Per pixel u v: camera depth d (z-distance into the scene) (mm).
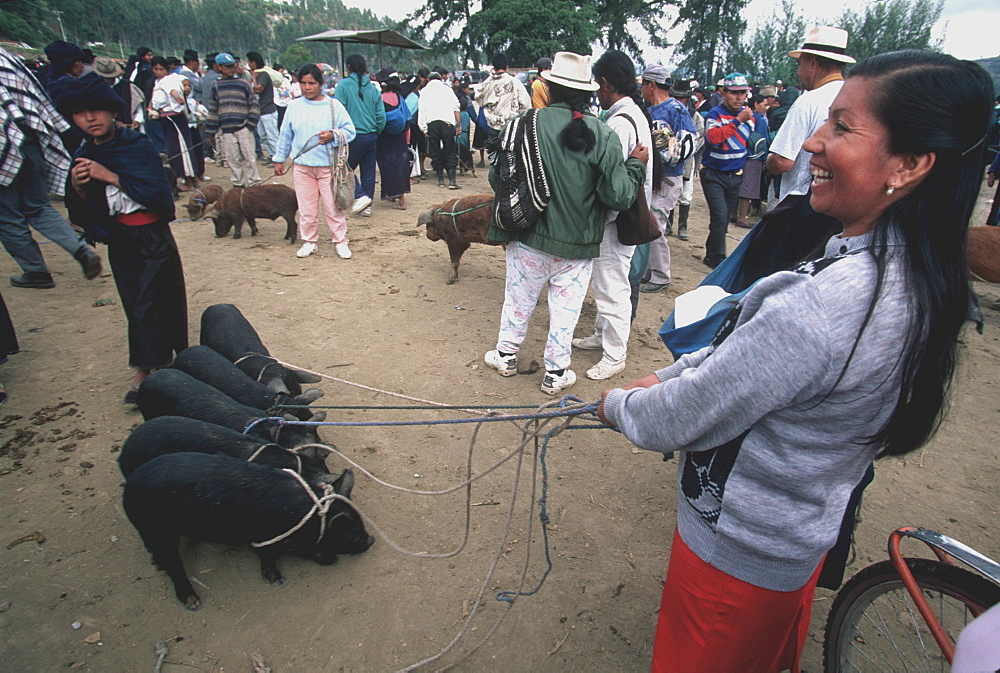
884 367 1205
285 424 3240
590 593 2891
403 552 2736
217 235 7840
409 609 2797
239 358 4012
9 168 5094
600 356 5180
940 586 1854
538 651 2605
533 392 4555
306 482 2863
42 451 3674
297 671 2504
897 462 3906
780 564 1475
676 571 1673
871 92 1182
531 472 3697
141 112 9703
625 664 2559
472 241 6184
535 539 3193
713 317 2080
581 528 3283
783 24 31203
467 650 2602
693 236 9320
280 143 6871
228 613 2754
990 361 5305
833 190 1281
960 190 1152
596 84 4070
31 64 9594
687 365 1653
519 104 10359
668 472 3752
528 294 4363
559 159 3797
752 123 9430
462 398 4445
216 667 2508
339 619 2736
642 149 4070
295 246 7680
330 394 4441
